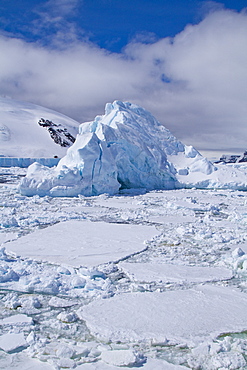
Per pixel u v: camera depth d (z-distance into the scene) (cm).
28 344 434
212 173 3072
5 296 588
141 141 2823
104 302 564
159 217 1499
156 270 744
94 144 2311
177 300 574
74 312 531
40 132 10862
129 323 489
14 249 901
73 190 2198
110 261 803
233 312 530
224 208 1842
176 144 3431
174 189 2894
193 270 747
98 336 455
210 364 396
